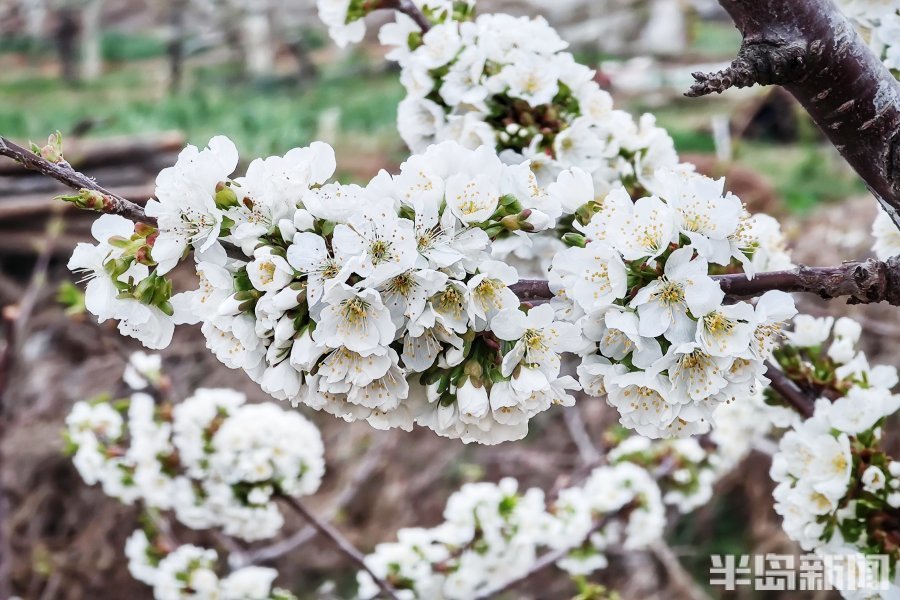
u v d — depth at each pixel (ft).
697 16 15.26
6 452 7.25
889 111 2.54
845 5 3.05
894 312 6.68
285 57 16.11
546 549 5.78
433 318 2.33
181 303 2.45
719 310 2.35
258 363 2.41
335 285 2.29
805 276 2.45
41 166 2.41
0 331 8.30
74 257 2.42
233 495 4.12
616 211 2.39
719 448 4.77
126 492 4.37
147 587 7.25
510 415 2.42
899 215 2.62
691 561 7.78
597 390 2.46
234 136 11.36
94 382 7.66
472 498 4.10
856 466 2.85
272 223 2.37
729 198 2.39
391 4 3.20
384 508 7.47
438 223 2.37
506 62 3.03
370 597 4.08
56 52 16.66
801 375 3.04
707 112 12.25
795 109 11.43
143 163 9.02
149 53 16.76
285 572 7.55
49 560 6.95
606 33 15.19
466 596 4.08
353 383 2.37
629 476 4.49
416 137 3.14
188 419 4.11
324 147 2.41
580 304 2.37
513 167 2.44
